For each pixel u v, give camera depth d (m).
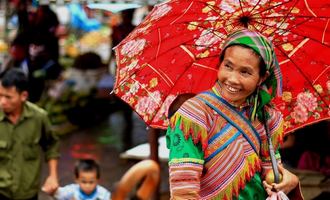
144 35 2.90
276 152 2.77
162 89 3.09
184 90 3.10
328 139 5.95
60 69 11.27
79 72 11.86
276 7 2.90
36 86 10.72
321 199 5.55
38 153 5.47
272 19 2.96
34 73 10.65
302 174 5.65
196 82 3.10
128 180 1.95
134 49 2.97
